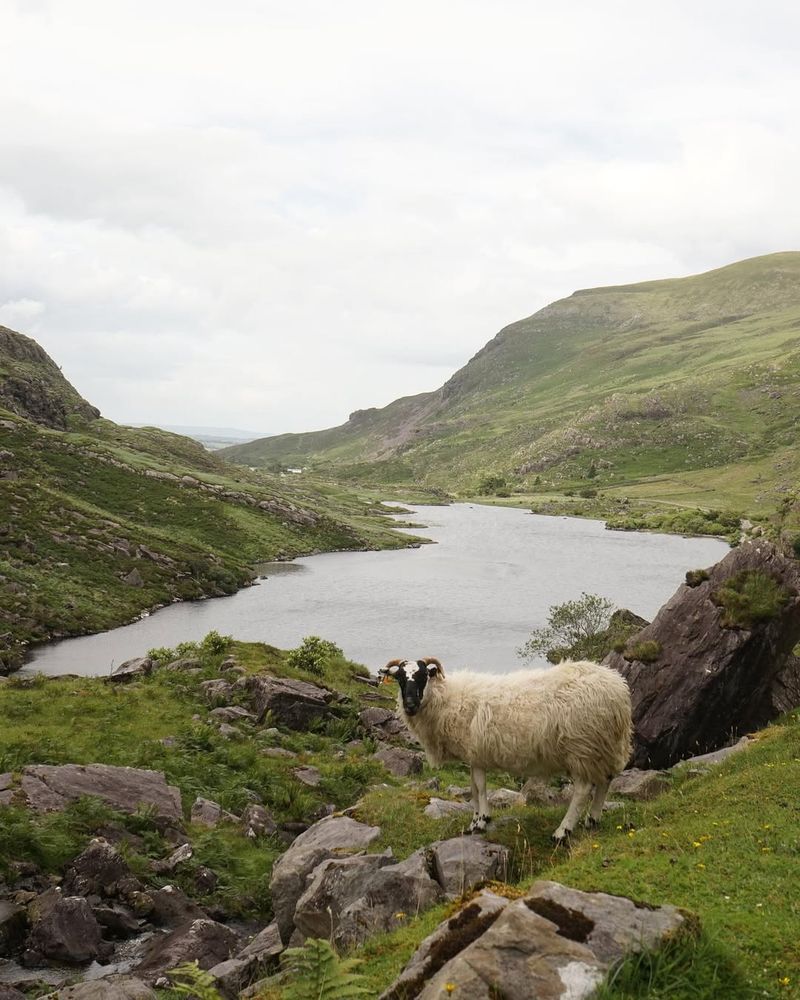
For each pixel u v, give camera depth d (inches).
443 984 221.0
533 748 480.4
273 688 1167.0
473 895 330.6
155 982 434.6
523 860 430.6
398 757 1016.2
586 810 526.6
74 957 478.0
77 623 2861.7
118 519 4308.6
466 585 4190.5
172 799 735.1
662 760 879.7
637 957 229.1
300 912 424.8
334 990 234.8
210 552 4370.1
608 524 7706.7
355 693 1395.2
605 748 473.1
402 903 392.8
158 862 623.5
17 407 6146.7
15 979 450.9
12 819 610.2
